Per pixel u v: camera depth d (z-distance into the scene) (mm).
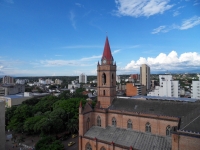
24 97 158125
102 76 69625
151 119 55469
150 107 58812
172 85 170375
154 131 54844
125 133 59062
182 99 122125
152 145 51250
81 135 64188
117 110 63031
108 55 68688
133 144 53531
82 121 64000
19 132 98875
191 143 38219
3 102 74688
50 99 141875
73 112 104312
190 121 42375
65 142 84125
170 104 56469
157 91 175250
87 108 66438
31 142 84812
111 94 68562
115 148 55281
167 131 52562
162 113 54719
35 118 94938
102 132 63094
